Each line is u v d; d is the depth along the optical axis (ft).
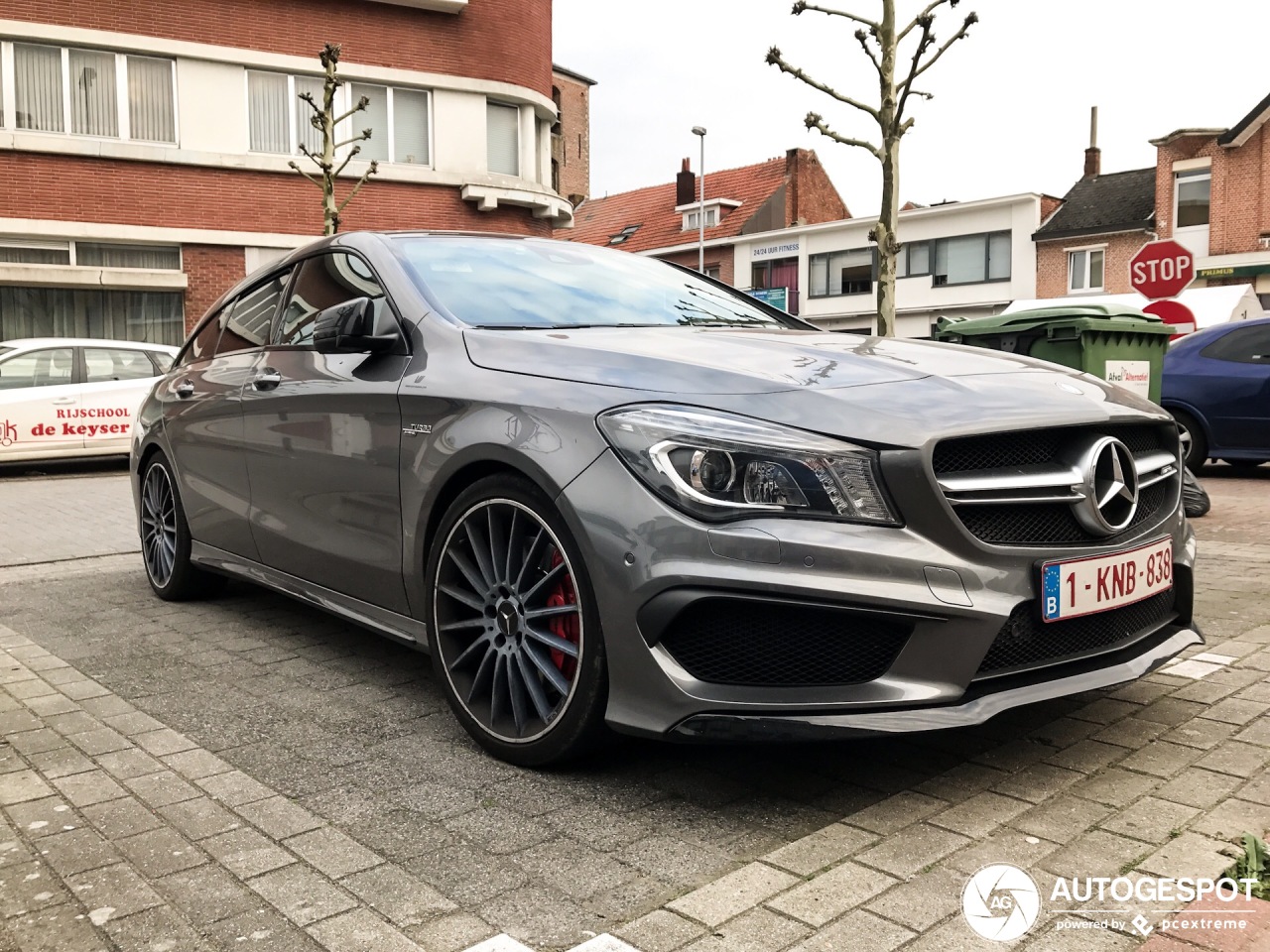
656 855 7.12
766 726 7.29
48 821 7.73
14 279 50.49
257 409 12.49
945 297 118.42
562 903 6.46
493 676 8.95
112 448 38.68
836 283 128.88
